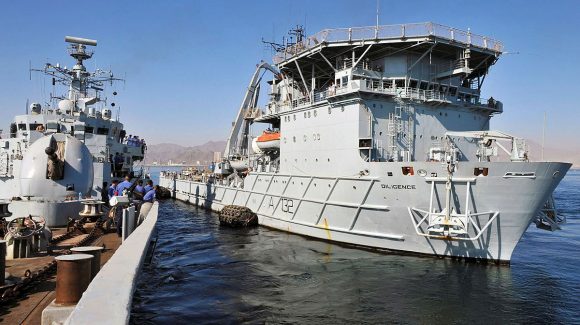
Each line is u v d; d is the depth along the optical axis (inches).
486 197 721.6
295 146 1122.0
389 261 781.9
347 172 934.4
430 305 559.5
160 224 1312.7
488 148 861.8
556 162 679.1
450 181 725.3
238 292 606.2
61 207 554.3
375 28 934.4
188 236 1091.9
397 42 926.4
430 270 719.1
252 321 497.7
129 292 213.8
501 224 727.1
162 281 654.5
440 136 993.5
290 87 1279.5
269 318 509.4
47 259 372.5
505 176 700.0
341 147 954.7
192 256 847.7
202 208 1803.6
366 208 865.5
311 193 1029.2
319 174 1021.8
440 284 646.5
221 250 907.4
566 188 3762.3
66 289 246.1
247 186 1359.5
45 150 540.7
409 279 672.4
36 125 1143.6
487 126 1093.1
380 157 928.9
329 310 540.4
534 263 798.5
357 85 897.5
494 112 1085.8
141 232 447.2
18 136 1155.9
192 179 2111.2
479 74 1114.1
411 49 969.5
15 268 337.1
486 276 685.9
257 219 1279.5
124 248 346.9
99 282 233.0
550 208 821.2
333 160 978.1
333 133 982.4
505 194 709.9
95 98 1280.8
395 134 928.9
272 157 1373.0
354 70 952.3
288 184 1123.9
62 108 1198.9
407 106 959.0
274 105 1334.9
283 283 655.1
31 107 1169.4
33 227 396.8
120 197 543.2
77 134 930.1
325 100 994.7
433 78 1008.2
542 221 831.7
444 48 969.5
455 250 772.0
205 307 536.7
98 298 202.8
